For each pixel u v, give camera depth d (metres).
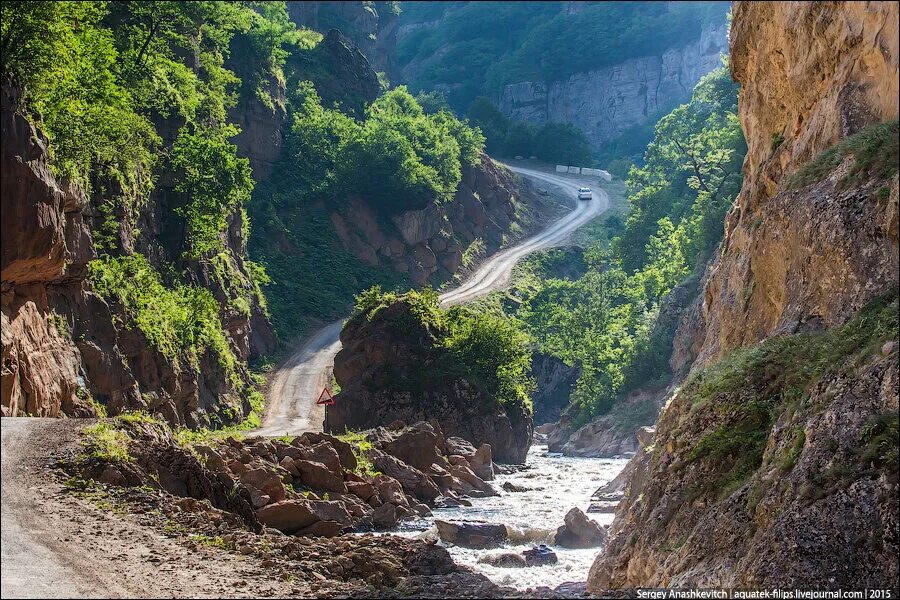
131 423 27.09
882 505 12.43
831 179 19.36
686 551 15.79
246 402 87.00
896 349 13.86
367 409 73.44
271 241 127.31
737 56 30.55
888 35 19.61
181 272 83.81
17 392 37.72
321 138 143.12
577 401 97.69
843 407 13.97
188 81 95.81
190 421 67.94
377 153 139.12
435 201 148.25
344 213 137.62
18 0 48.34
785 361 17.72
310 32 181.62
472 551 32.94
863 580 12.27
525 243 169.25
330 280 128.25
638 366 89.00
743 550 14.35
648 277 109.62
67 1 55.41
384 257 138.12
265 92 137.25
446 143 156.75
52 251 39.97
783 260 20.69
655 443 21.16
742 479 16.22
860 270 17.12
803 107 24.91
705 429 18.30
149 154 77.25
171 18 97.75
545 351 118.62
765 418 17.20
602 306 116.12
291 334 116.50
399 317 76.62
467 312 82.88
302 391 99.81
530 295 144.12
